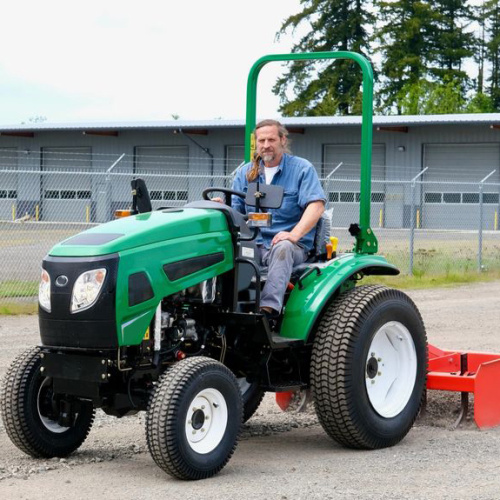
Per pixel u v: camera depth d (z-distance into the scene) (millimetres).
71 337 4883
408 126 37125
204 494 4652
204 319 5414
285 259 5461
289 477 5004
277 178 5867
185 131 39344
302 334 5438
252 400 6340
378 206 37344
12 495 4660
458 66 59000
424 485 4832
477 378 6148
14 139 42062
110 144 40625
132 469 5203
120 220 5273
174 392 4797
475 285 16500
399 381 5906
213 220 5297
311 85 55094
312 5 55094
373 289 5770
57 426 5465
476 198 36406
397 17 57062
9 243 22141
